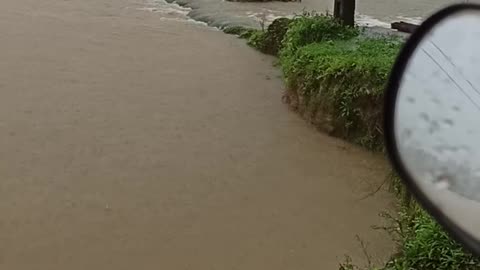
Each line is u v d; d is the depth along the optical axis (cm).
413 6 1375
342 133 814
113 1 1431
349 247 588
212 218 630
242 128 834
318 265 562
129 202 651
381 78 795
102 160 732
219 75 1016
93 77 970
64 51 1073
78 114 844
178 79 985
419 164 145
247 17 1347
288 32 1062
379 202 663
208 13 1363
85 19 1270
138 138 789
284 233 610
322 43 967
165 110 873
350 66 825
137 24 1265
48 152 744
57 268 546
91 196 659
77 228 604
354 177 721
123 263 556
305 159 762
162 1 1466
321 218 637
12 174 691
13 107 852
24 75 960
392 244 584
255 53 1138
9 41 1102
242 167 734
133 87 944
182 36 1209
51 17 1263
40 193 659
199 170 722
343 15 1038
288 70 929
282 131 832
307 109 859
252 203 661
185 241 592
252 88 969
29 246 573
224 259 568
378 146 774
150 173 709
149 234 600
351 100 806
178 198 663
